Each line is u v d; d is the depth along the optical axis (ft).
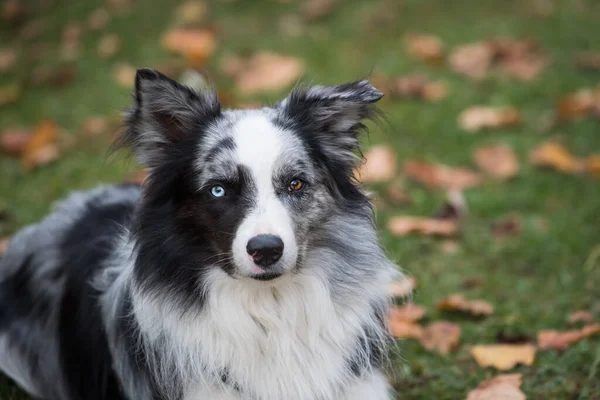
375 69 42.19
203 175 18.22
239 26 47.52
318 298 18.75
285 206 18.03
